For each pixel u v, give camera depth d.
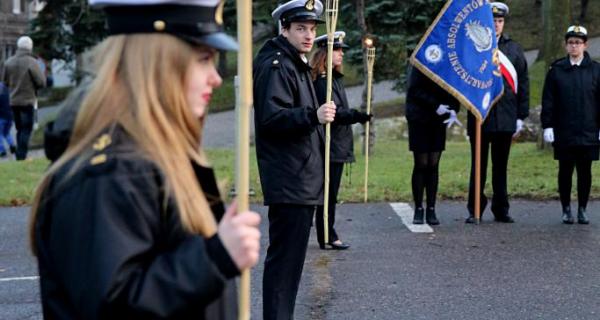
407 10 17.67
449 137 21.42
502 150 10.24
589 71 10.12
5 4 38.62
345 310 6.73
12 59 17.09
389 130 23.09
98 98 2.31
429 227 10.04
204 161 2.41
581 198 10.20
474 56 9.88
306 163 5.45
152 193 2.23
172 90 2.32
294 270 5.48
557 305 6.87
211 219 2.34
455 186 12.25
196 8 2.36
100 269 2.15
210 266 2.18
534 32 35.59
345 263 8.27
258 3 22.19
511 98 10.18
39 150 23.88
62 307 2.30
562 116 10.14
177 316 2.22
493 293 7.20
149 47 2.33
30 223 2.39
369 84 10.95
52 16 27.02
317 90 8.71
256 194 12.06
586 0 35.97
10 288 7.58
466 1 9.91
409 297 7.09
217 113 28.97
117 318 2.18
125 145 2.27
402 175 13.24
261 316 6.61
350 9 18.06
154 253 2.25
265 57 5.60
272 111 5.38
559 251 8.73
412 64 9.98
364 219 10.57
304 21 5.66
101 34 26.95
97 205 2.19
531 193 11.89
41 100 33.28
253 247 2.21
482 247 8.92
